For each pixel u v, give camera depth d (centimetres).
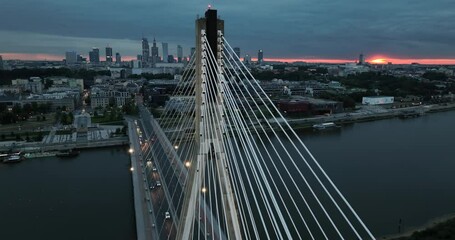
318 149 11206
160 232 5253
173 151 9138
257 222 5616
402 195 7556
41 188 8300
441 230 5803
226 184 3672
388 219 6500
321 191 7375
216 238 4447
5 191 8119
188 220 3938
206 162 4038
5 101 18562
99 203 7444
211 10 4272
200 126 4072
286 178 8081
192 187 4178
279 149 10800
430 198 7469
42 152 11350
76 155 11225
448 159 10212
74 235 6153
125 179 8900
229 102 3978
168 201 6272
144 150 9925
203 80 4153
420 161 10000
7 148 11406
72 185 8494
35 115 17700
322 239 5609
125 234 6194
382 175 8750
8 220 6706
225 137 4097
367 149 11338
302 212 6378
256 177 3328
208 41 4275
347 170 9044
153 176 7638
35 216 6875
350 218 6362
